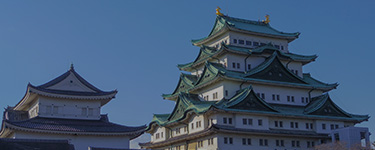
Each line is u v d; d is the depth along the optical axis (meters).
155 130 91.19
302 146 78.12
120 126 64.31
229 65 83.25
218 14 95.44
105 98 66.00
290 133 75.38
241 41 89.50
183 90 90.50
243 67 85.00
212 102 76.25
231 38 88.44
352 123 84.56
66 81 65.25
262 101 75.56
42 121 60.75
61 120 62.88
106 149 54.31
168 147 85.75
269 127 76.19
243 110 72.62
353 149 65.00
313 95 87.25
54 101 63.66
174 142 82.06
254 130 72.50
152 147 90.62
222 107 71.19
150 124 91.06
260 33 90.56
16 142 50.62
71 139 60.16
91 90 66.50
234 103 72.81
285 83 82.62
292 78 85.19
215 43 94.00
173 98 93.38
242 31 88.94
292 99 84.50
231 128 70.69
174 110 85.06
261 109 75.50
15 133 57.72
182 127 81.50
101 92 66.62
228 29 88.00
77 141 60.41
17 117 69.56
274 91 82.94
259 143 74.06
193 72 95.94
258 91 81.06
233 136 71.62
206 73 83.62
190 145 78.12
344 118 82.06
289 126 78.44
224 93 77.88
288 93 84.44
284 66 84.50
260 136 74.56
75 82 65.81
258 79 80.50
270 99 81.81
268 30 95.94
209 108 69.88
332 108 82.75
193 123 77.44
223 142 70.12
